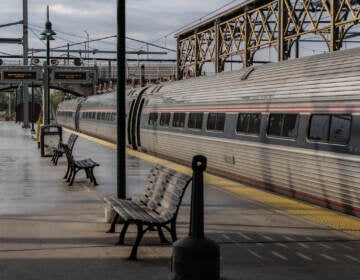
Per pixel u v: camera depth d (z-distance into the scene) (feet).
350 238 23.89
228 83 51.37
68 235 24.04
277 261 20.17
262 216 28.99
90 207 31.14
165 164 60.29
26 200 33.63
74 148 81.61
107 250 21.54
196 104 58.54
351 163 30.25
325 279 18.02
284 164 38.40
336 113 32.12
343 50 34.71
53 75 104.27
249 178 45.09
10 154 69.46
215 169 53.11
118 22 26.45
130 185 40.98
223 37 134.62
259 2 112.68
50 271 18.81
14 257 20.53
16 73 104.47
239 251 21.62
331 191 32.53
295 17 100.63
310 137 34.91
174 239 21.88
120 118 26.40
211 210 30.71
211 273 17.31
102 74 234.17
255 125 43.47
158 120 73.05
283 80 40.16
